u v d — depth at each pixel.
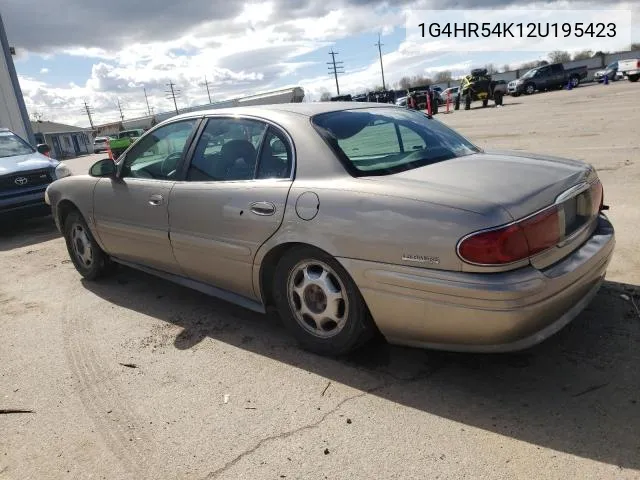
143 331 3.90
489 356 3.14
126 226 4.29
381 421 2.63
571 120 14.56
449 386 2.88
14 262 6.27
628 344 3.10
